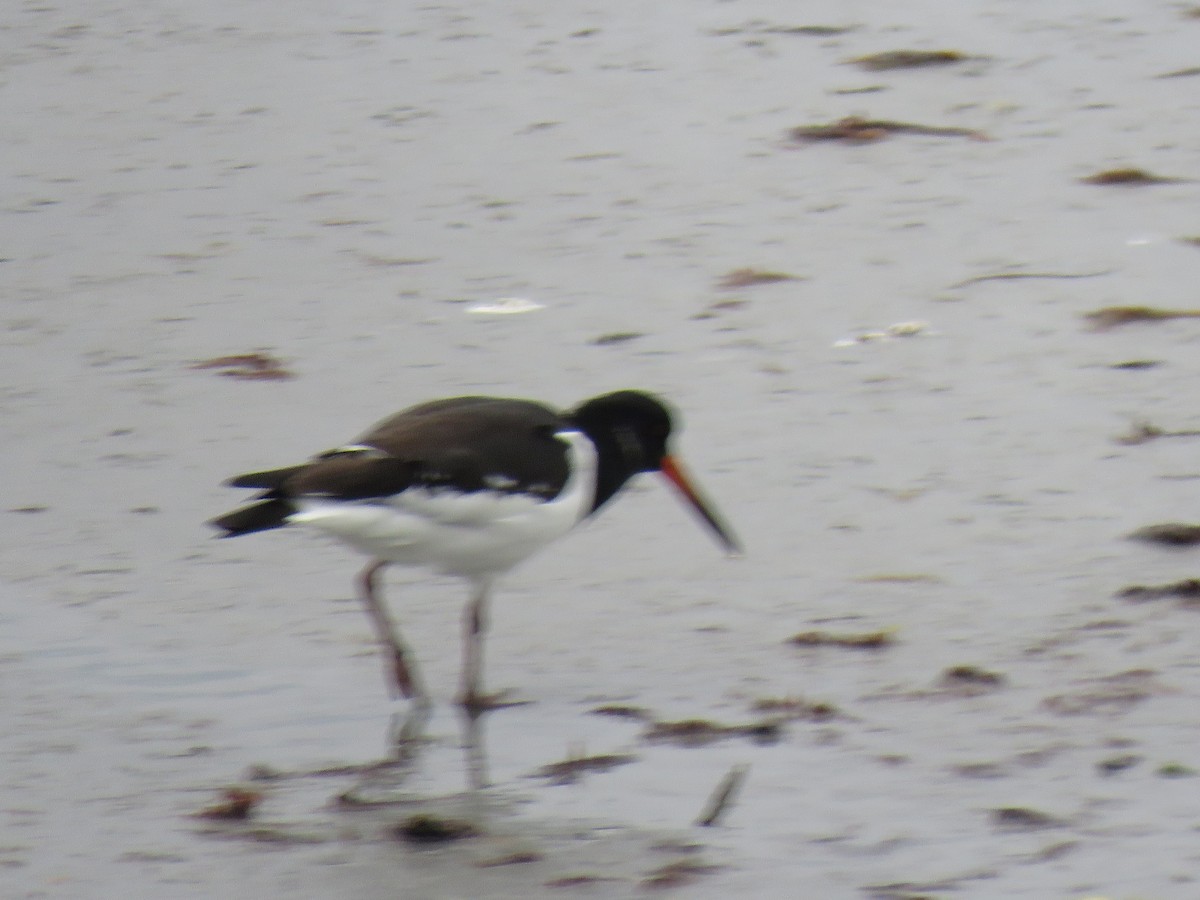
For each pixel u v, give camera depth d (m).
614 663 9.68
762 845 7.74
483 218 16.38
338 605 10.40
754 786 8.27
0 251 16.12
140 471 12.08
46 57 21.64
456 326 14.25
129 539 11.18
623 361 13.54
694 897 7.32
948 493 11.45
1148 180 16.47
